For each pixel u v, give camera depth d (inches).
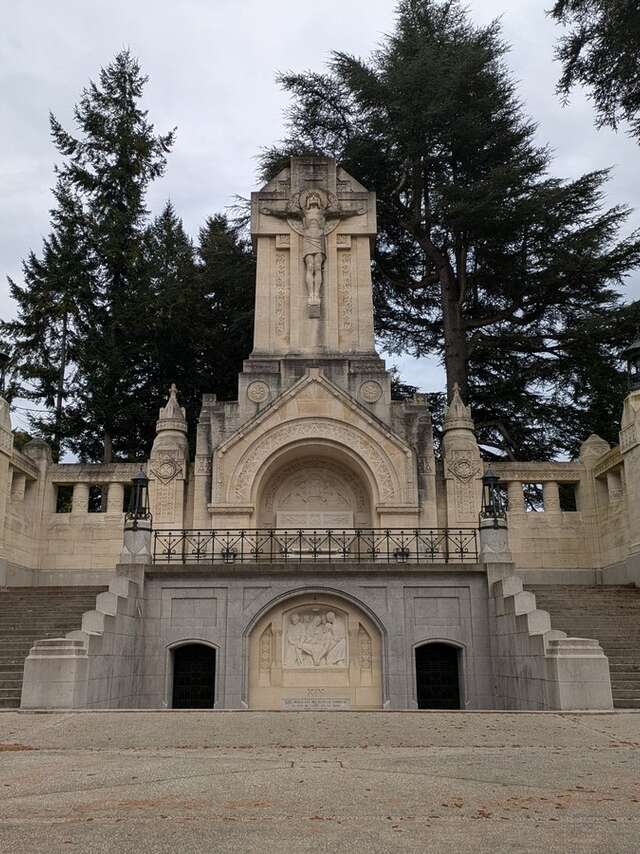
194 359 1519.4
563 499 1435.8
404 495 971.3
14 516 1017.5
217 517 964.0
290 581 777.6
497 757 404.5
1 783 339.6
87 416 1434.5
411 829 266.4
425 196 1471.5
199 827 266.2
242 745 443.5
